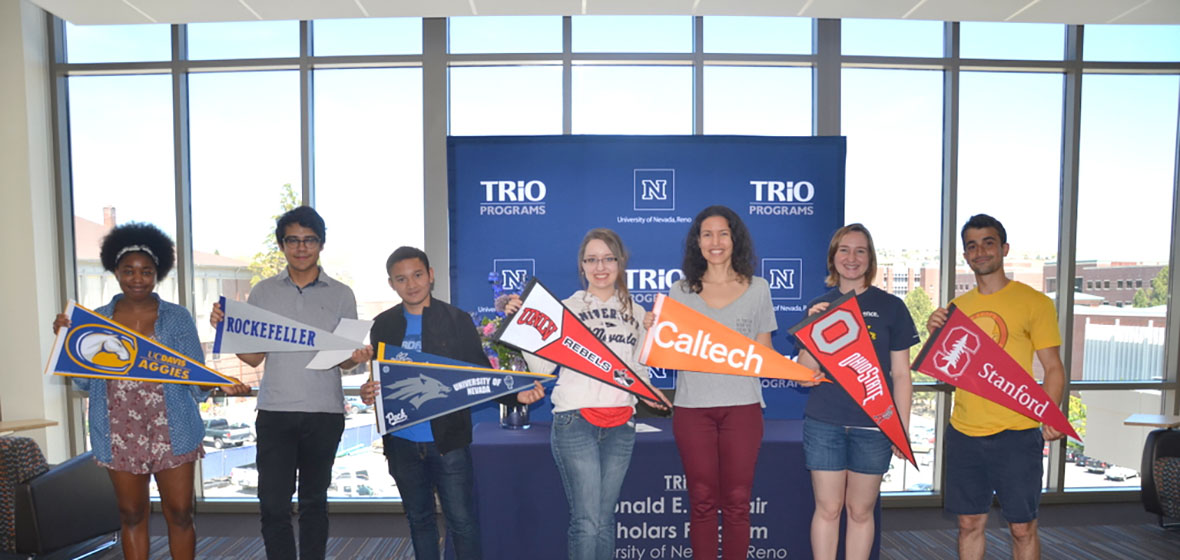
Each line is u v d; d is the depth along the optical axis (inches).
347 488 160.6
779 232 141.3
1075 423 161.8
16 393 151.7
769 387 139.9
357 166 157.3
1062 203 158.9
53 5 131.2
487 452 105.4
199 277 159.3
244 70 156.3
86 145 158.4
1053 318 88.5
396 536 141.6
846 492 89.8
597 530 83.9
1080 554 128.8
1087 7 135.0
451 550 103.3
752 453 87.2
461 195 140.5
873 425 84.8
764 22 157.1
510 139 140.1
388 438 90.0
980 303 92.4
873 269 88.8
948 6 135.6
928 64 154.2
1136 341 161.9
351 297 100.3
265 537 90.4
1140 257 160.4
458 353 91.4
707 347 83.9
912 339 87.3
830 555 88.7
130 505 88.6
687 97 158.7
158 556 127.7
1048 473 163.5
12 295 151.2
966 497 92.0
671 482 107.9
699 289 91.0
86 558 127.3
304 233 92.8
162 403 87.7
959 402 93.6
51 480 119.2
